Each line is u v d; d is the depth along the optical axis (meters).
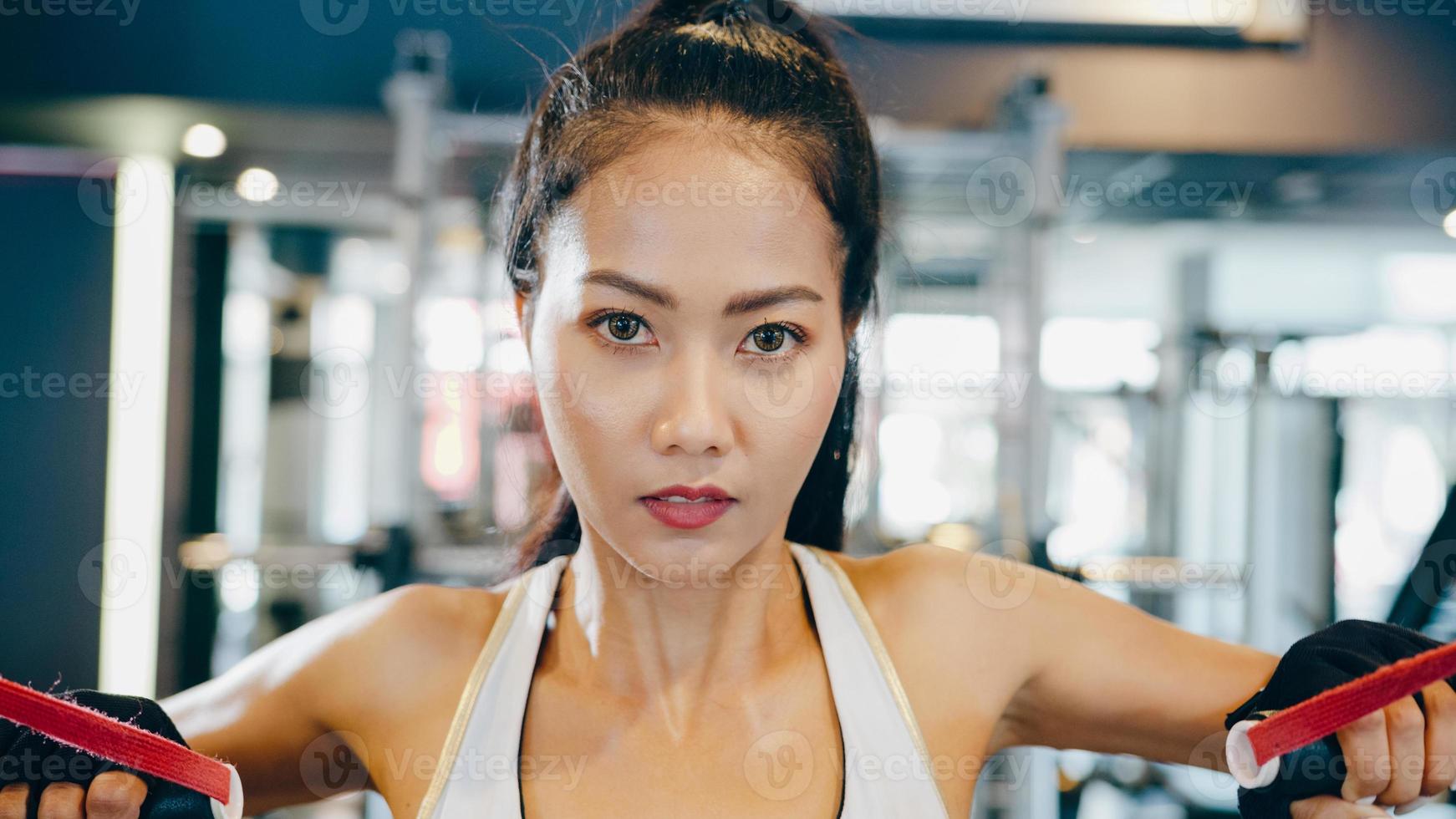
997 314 2.53
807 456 0.57
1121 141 2.45
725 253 0.53
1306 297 3.51
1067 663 0.69
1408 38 2.44
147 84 2.29
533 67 1.91
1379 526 3.46
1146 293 3.73
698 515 0.55
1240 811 0.61
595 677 0.66
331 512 3.03
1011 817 2.13
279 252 2.93
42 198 2.56
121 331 2.58
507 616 0.69
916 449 2.67
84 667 2.54
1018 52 2.40
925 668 0.68
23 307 2.56
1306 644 0.59
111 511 2.57
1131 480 3.29
